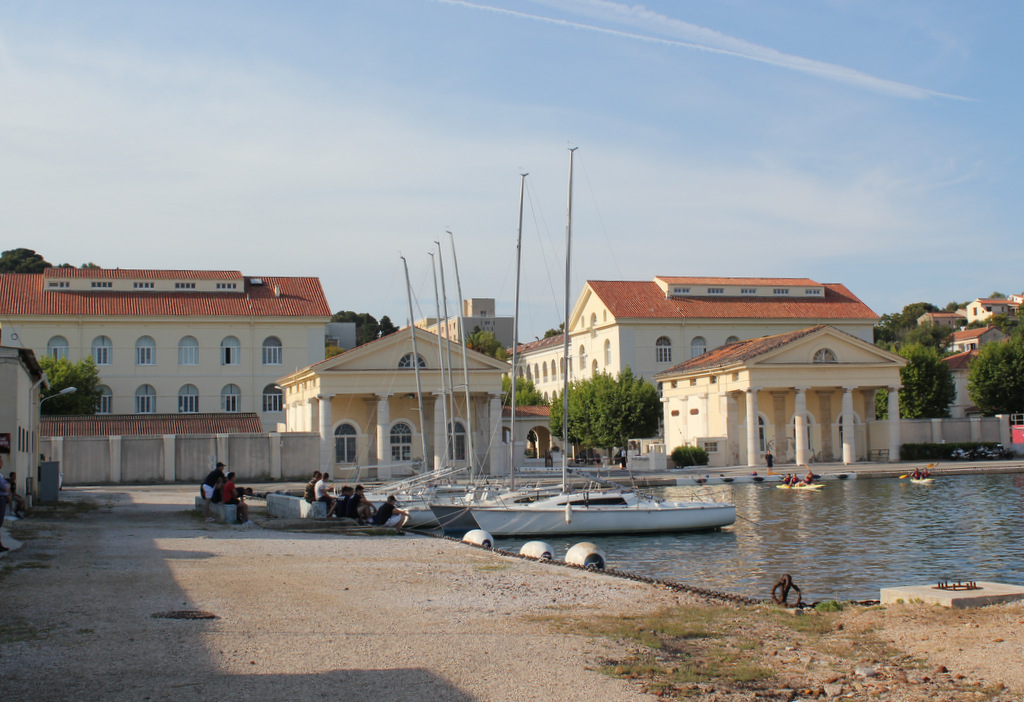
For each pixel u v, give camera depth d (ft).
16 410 114.21
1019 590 52.80
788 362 240.12
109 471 206.28
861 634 45.24
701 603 53.62
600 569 69.72
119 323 291.79
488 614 49.32
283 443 218.59
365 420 229.45
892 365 246.06
